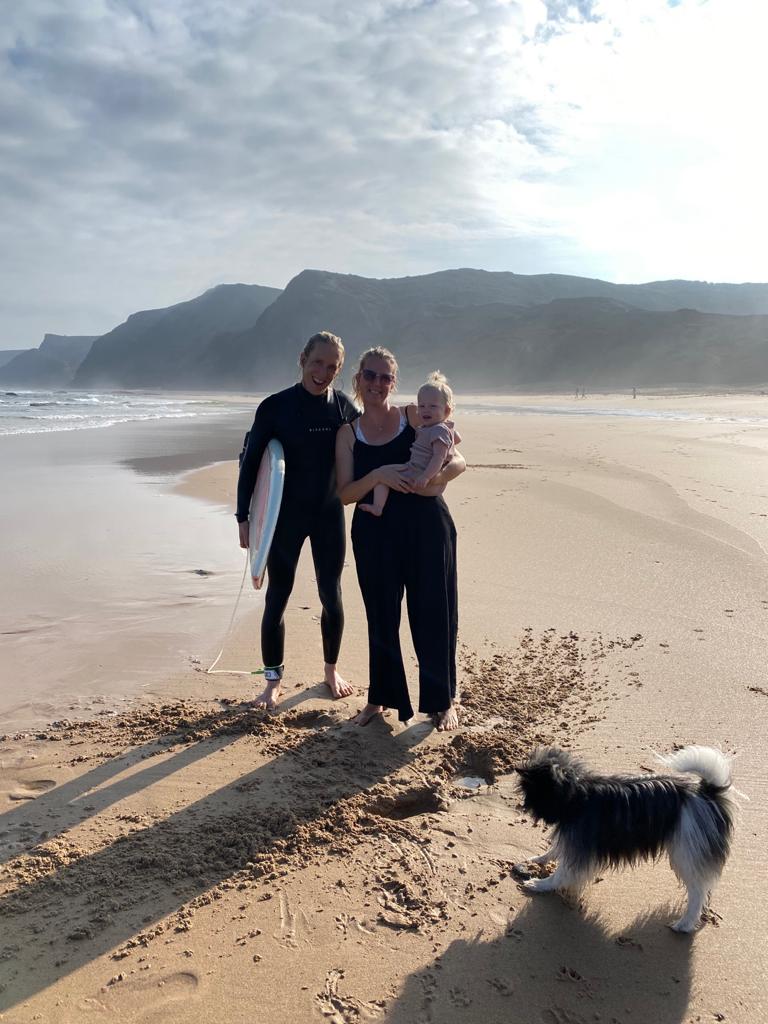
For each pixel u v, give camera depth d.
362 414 4.42
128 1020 2.38
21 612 6.35
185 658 5.45
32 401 55.31
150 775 3.84
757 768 3.89
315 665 5.35
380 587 4.28
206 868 3.12
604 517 10.00
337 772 3.90
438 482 4.23
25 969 2.57
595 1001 2.49
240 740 4.23
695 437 22.64
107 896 2.95
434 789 3.78
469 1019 2.41
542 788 2.88
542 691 4.89
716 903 2.95
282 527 4.56
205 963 2.62
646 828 2.74
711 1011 2.45
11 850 3.22
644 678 5.04
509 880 3.10
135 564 7.86
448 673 4.37
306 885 3.04
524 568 7.66
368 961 2.65
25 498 11.48
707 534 8.87
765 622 6.03
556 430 26.84
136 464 16.06
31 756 4.03
